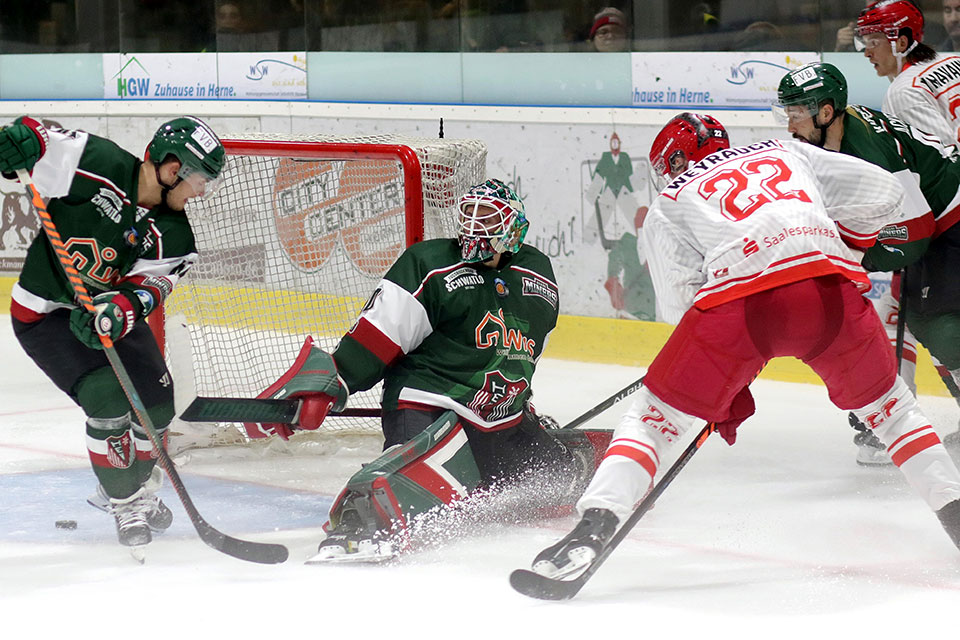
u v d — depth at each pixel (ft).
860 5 66.18
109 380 35.24
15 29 102.06
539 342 39.17
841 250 31.42
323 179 53.88
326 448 49.21
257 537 37.27
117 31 97.81
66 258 32.55
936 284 43.86
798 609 29.53
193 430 49.39
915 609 29.37
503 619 28.89
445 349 37.58
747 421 54.54
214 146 33.76
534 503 38.73
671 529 37.63
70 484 44.65
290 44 90.68
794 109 40.40
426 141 50.26
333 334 55.26
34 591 31.83
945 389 58.85
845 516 38.60
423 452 35.78
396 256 53.47
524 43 79.82
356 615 29.27
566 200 75.51
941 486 31.73
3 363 73.41
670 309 32.40
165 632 28.30
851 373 31.63
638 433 31.19
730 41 71.46
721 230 31.07
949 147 43.98
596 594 30.99
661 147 36.37
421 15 84.23
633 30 75.20
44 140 32.53
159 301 34.58
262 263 54.13
